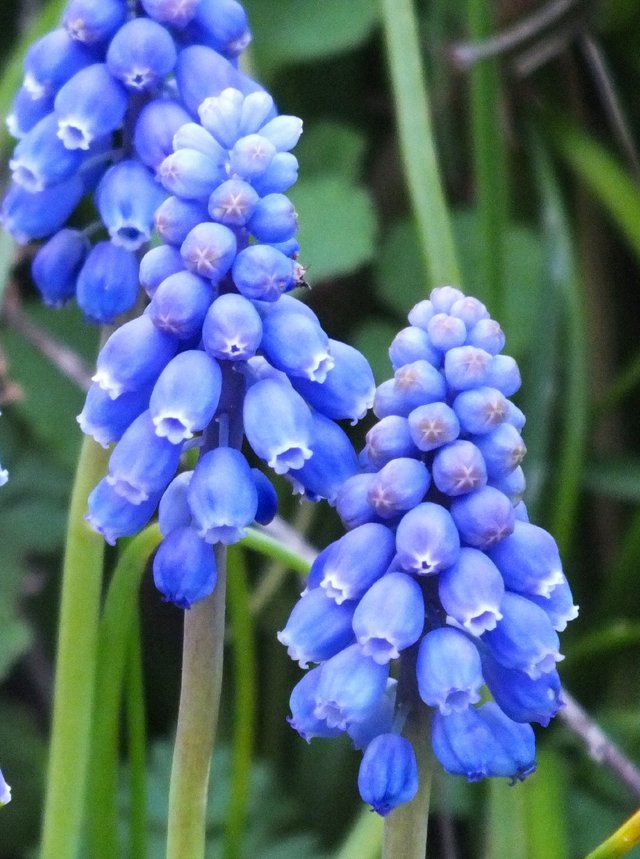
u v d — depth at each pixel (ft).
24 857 1.11
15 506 1.21
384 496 0.72
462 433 0.74
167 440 0.74
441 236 1.03
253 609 1.11
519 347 1.26
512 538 0.73
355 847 0.95
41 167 0.85
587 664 1.16
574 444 1.15
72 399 1.25
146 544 0.88
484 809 1.04
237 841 1.00
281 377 0.75
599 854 0.80
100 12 0.84
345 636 0.73
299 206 1.25
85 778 0.92
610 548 1.28
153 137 0.83
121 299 0.86
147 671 1.20
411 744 0.74
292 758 1.19
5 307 1.16
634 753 1.09
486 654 0.74
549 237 1.22
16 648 1.12
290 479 0.77
